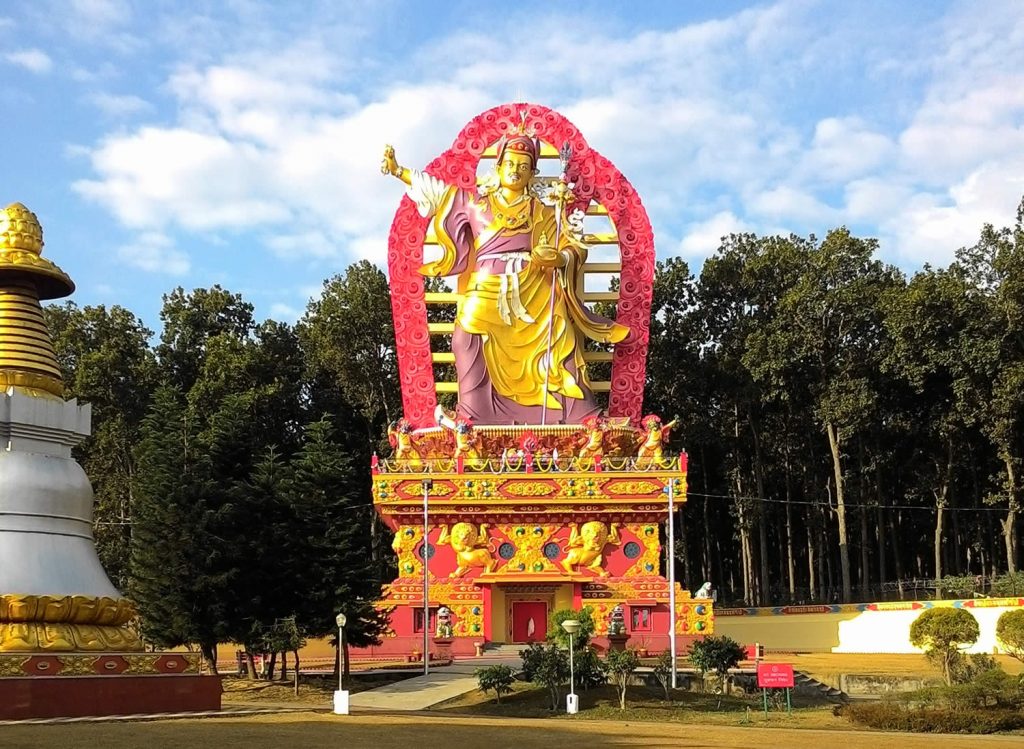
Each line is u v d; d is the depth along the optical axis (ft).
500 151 205.16
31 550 103.45
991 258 219.82
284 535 151.53
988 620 181.06
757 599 265.13
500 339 199.62
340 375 272.31
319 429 162.91
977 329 212.43
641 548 184.85
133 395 258.78
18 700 96.37
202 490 147.95
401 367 204.03
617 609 176.55
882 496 258.37
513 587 180.65
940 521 231.50
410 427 197.67
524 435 191.62
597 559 183.83
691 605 178.40
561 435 192.03
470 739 90.33
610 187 209.67
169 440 151.84
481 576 178.91
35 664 98.48
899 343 216.13
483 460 187.32
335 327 265.75
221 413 160.56
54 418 110.32
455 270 204.54
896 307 216.54
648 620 178.19
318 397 281.33
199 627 147.33
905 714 113.91
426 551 161.27
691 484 277.64
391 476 183.73
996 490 244.63
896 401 238.89
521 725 106.22
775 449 265.34
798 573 293.64
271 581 151.74
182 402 251.39
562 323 200.13
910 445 247.91
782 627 207.10
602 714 124.06
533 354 199.21
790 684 121.70
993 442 218.38
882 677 141.18
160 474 148.87
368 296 266.57
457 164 208.03
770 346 232.94
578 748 86.84
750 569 252.62
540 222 203.10
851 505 249.55
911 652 189.88
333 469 158.30
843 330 233.76
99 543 252.01
